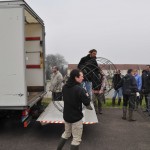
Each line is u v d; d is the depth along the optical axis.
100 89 5.73
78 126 3.61
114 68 5.69
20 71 4.41
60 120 4.77
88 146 4.45
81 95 3.53
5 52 4.41
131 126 5.86
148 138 4.96
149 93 7.15
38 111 5.39
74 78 3.64
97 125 5.91
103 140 4.80
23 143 4.59
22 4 4.39
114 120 6.44
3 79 4.42
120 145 4.53
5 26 4.40
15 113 4.91
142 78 7.85
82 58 5.84
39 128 5.54
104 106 8.45
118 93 8.54
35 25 6.11
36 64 6.20
